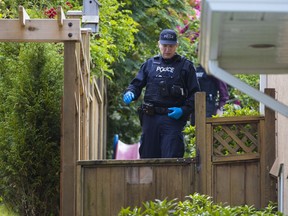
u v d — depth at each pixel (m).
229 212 10.64
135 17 25.75
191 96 16.06
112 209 14.73
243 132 15.09
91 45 19.06
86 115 17.39
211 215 10.48
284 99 14.99
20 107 15.12
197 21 27.95
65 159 14.56
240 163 15.02
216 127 14.96
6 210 15.91
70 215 14.56
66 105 14.50
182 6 27.33
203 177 14.82
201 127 14.86
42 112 15.08
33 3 19.02
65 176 14.55
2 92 15.63
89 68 17.59
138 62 26.50
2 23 14.25
